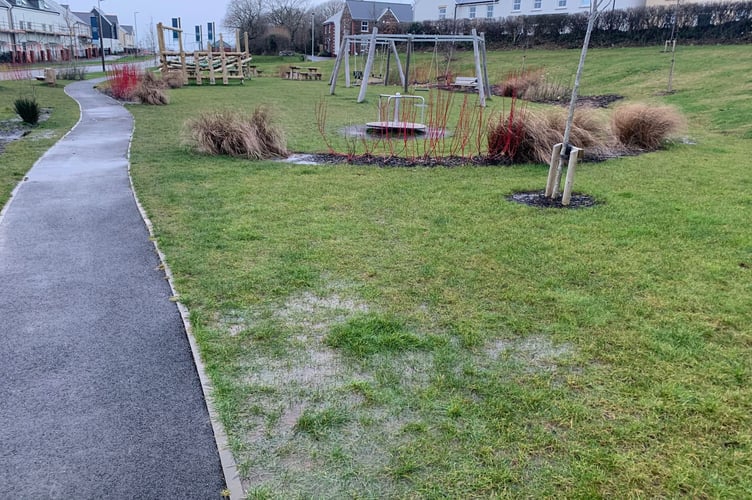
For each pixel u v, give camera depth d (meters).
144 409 2.48
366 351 2.91
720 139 10.27
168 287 3.74
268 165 7.79
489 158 8.16
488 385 2.60
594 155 8.54
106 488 2.03
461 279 3.79
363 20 51.47
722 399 2.48
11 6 52.53
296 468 2.10
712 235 4.70
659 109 9.59
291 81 28.77
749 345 2.94
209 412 2.44
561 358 2.82
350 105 16.88
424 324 3.18
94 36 49.94
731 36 25.27
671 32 27.27
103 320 3.30
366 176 7.06
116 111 14.90
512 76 21.38
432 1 44.12
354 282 3.76
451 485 2.01
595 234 4.75
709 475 2.04
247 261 4.14
